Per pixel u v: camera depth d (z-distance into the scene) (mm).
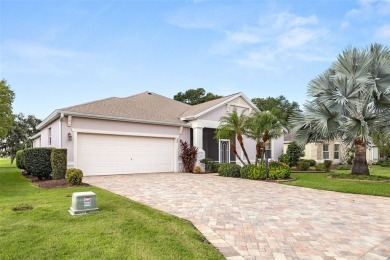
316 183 11703
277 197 8609
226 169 14844
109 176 13938
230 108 19594
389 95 12164
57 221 5277
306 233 5102
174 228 5004
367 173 13805
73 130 13422
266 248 4332
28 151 11680
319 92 14039
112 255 3738
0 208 6273
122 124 15102
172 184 11094
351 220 6039
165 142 17047
